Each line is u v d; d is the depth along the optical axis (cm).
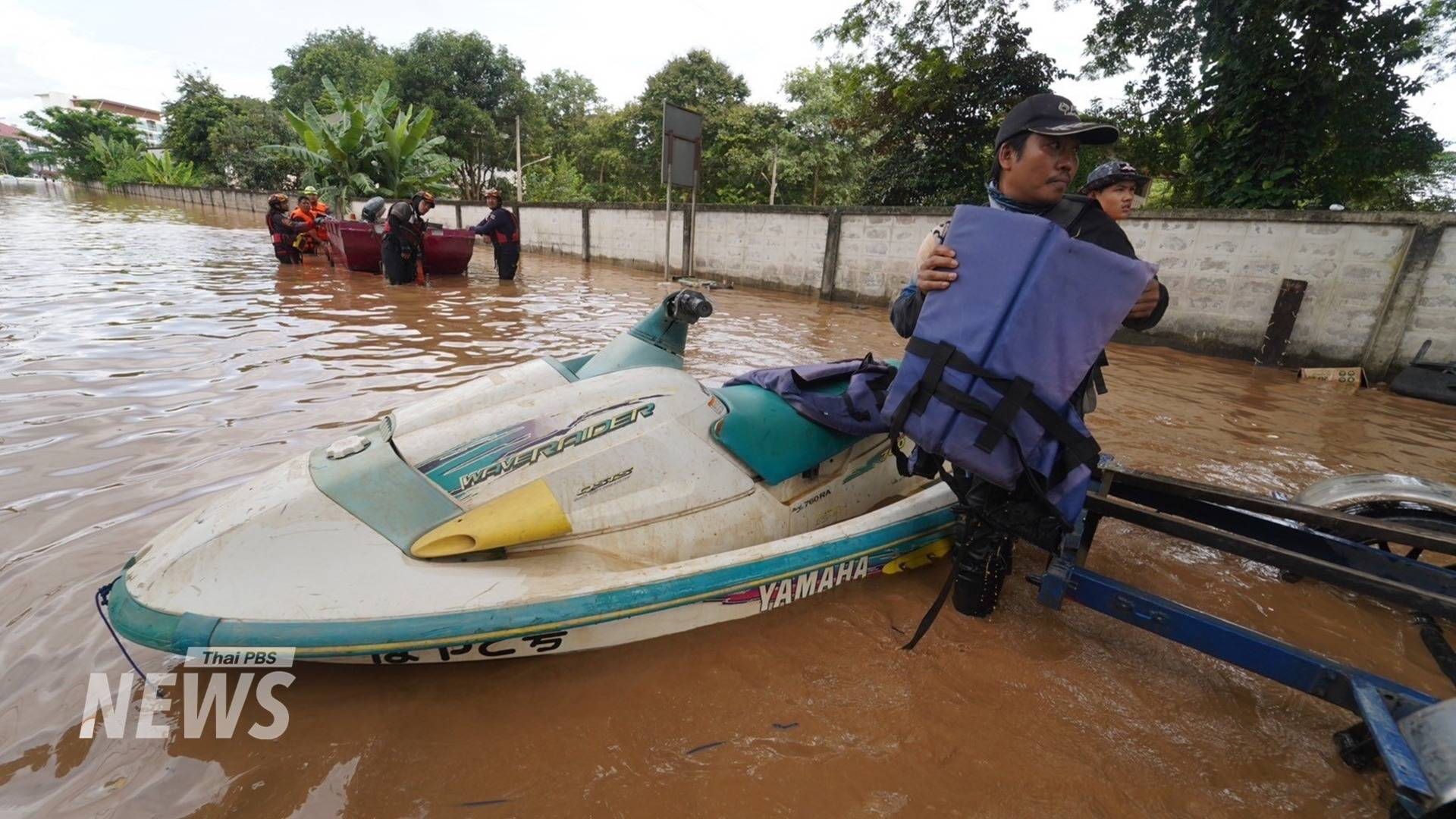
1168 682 216
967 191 1330
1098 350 183
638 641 207
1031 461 192
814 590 234
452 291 973
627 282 1209
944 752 183
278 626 164
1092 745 188
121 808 153
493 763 172
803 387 269
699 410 235
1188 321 823
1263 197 885
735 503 240
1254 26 859
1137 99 1122
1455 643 242
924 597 260
